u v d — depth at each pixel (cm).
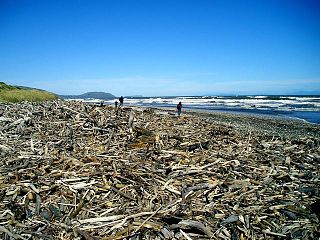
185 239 441
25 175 617
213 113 3734
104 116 1151
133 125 1045
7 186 569
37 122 1055
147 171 664
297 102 6962
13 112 1206
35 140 868
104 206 530
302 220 518
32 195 537
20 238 426
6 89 3325
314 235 471
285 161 823
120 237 435
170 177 646
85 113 1188
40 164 678
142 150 806
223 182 634
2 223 461
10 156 735
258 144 1039
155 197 557
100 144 851
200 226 456
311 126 2386
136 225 465
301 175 729
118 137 916
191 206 534
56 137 905
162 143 875
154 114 1499
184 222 463
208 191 592
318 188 634
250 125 2286
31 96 3002
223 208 539
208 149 884
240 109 5016
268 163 816
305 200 599
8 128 976
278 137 1264
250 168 751
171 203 534
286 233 474
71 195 553
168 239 437
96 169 657
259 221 505
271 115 3656
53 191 563
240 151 902
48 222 471
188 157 786
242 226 482
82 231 445
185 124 1275
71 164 679
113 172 637
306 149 1047
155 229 457
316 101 7169
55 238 435
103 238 432
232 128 1520
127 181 608
